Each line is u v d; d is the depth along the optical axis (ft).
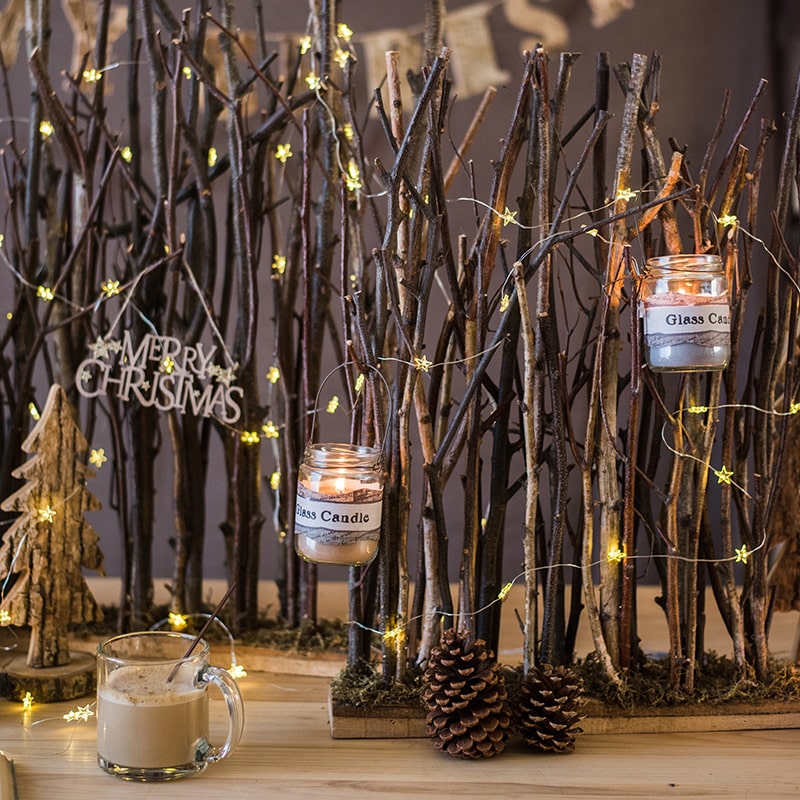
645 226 2.92
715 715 2.93
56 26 5.00
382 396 2.95
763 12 5.11
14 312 3.66
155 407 3.62
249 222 3.30
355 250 3.58
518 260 2.83
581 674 3.00
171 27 3.52
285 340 3.52
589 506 2.90
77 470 3.23
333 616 3.88
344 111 3.41
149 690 2.61
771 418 3.04
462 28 5.13
